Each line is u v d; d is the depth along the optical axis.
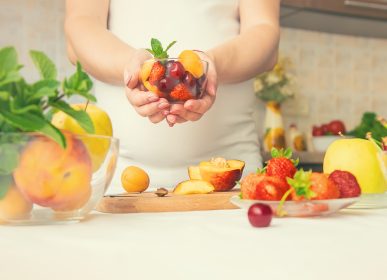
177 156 1.29
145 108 0.98
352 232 0.56
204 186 0.85
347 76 2.93
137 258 0.43
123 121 1.30
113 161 0.64
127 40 1.33
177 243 0.49
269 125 2.53
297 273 0.39
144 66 0.96
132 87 1.00
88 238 0.52
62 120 0.66
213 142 1.31
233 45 1.15
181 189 0.86
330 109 2.89
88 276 0.38
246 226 0.60
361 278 0.39
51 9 2.47
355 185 0.71
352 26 2.76
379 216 0.69
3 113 0.56
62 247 0.47
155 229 0.58
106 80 1.21
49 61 0.61
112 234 0.54
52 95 0.58
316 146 2.60
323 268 0.40
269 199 0.68
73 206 0.61
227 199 0.80
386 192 0.93
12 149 0.57
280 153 0.78
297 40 2.81
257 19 1.27
